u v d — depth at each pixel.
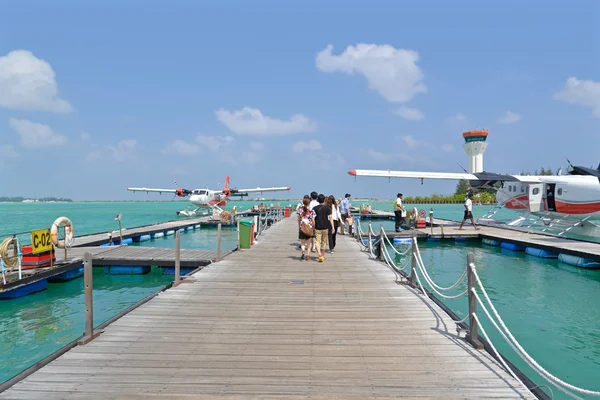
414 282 8.51
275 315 6.58
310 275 9.87
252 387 4.07
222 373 4.40
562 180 20.48
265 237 18.86
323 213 11.84
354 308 7.00
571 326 8.12
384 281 9.20
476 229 22.25
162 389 4.03
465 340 5.44
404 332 5.77
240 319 6.36
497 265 14.73
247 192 47.69
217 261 11.93
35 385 4.11
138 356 4.86
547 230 21.55
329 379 4.26
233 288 8.48
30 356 6.73
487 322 8.42
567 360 6.53
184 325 6.05
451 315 6.52
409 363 4.68
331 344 5.29
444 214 55.41
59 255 13.60
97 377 4.30
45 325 8.27
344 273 10.12
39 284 10.89
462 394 3.94
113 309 9.48
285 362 4.70
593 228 19.52
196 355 4.90
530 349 6.96
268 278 9.50
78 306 9.69
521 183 23.58
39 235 11.31
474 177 24.33
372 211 43.69
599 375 5.99
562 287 11.34
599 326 8.12
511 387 4.09
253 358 4.82
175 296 7.80
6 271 10.75
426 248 19.16
